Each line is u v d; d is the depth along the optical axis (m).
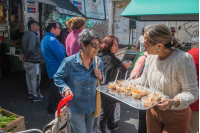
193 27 8.81
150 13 2.54
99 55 2.51
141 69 2.49
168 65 1.62
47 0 4.41
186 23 8.92
